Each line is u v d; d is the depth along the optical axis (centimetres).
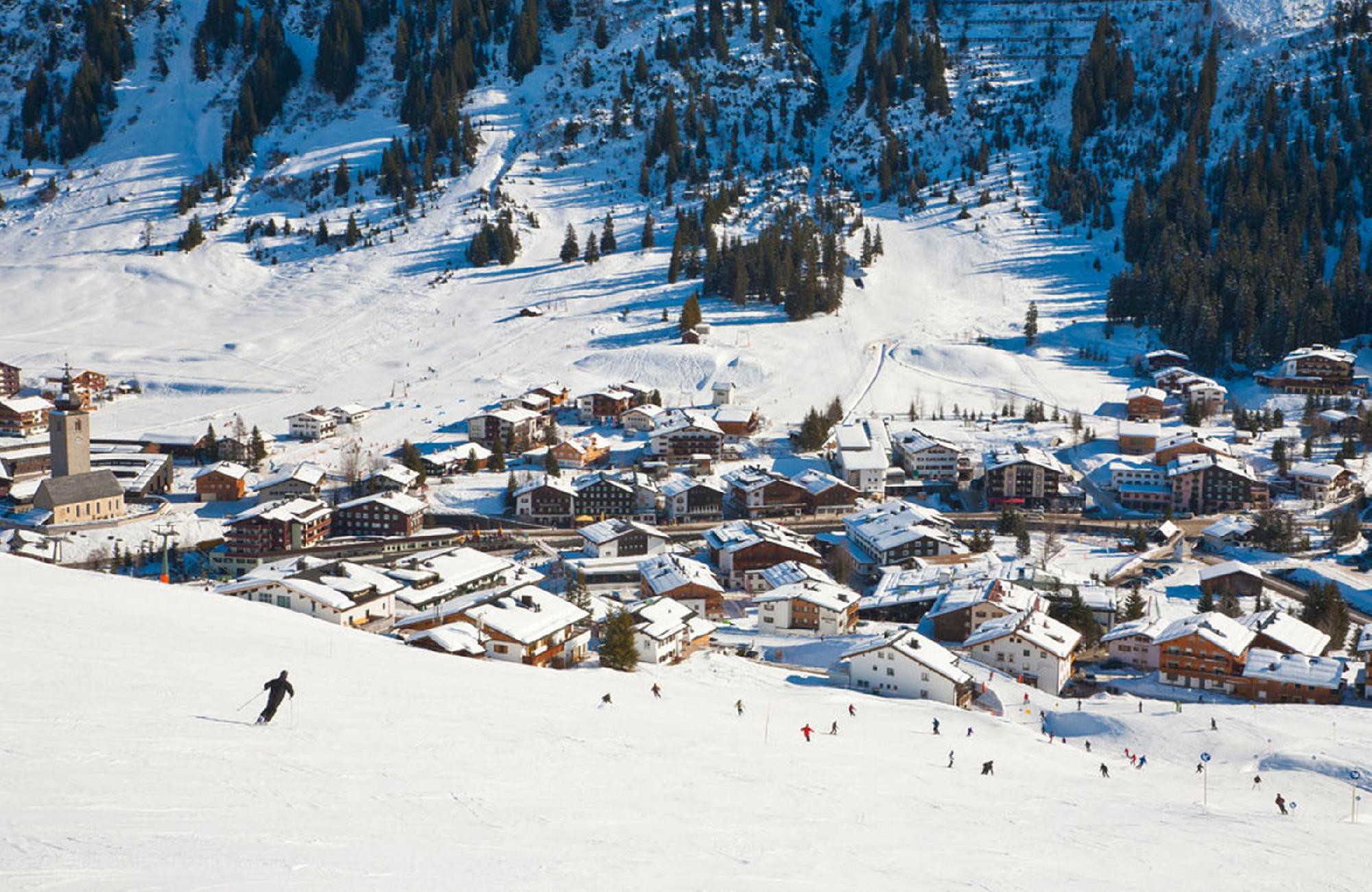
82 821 1523
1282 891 2692
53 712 2233
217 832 1569
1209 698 8456
